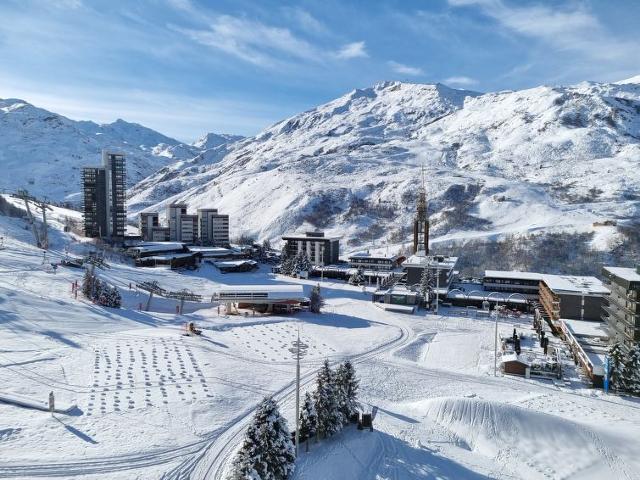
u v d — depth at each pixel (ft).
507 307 412.98
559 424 190.60
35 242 512.22
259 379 222.89
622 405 221.87
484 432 187.93
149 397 188.65
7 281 336.08
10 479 129.80
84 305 310.24
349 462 156.04
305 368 245.24
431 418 198.59
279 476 133.59
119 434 159.22
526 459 174.29
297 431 155.84
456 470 161.38
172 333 278.67
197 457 150.82
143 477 137.08
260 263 636.07
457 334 333.42
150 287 405.39
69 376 201.26
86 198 647.15
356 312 388.78
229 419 179.01
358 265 576.20
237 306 380.78
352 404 181.37
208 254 604.49
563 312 344.49
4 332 242.78
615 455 176.65
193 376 214.48
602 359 259.60
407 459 163.02
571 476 165.99
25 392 182.70
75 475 134.62
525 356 276.41
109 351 235.40
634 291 253.03
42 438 151.64
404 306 399.24
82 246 547.49
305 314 370.94
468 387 235.40
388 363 265.13
